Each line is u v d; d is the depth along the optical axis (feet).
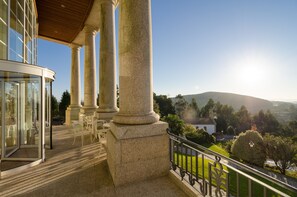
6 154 18.72
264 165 90.17
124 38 14.38
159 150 13.80
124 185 12.62
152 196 11.26
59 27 44.55
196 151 11.29
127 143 12.82
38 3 35.42
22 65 16.55
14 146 20.29
